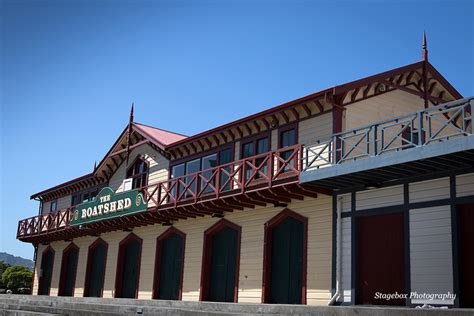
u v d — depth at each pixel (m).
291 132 18.88
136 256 25.69
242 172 18.39
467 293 13.38
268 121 19.66
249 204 19.17
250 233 19.70
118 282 26.20
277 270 18.53
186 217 22.27
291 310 13.86
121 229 26.53
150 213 22.33
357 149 16.16
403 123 15.54
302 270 17.55
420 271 14.27
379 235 15.72
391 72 18.09
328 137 17.31
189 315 14.07
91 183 30.67
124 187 27.41
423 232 14.40
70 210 29.08
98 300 22.70
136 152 27.20
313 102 17.81
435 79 19.81
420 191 14.68
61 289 31.27
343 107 17.31
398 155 13.55
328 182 15.89
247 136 20.62
